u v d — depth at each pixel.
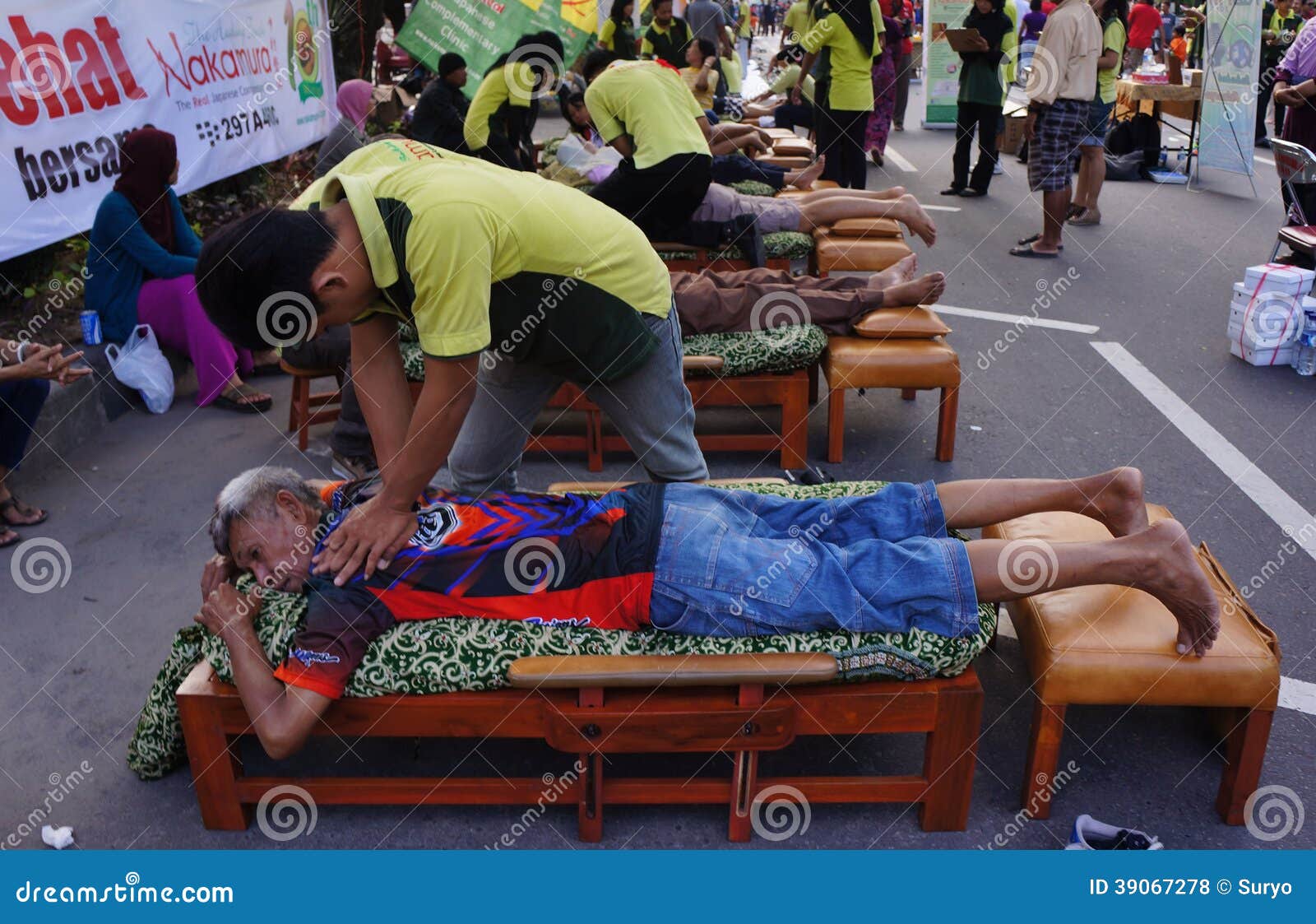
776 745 2.49
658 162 4.89
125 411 5.20
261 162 7.83
